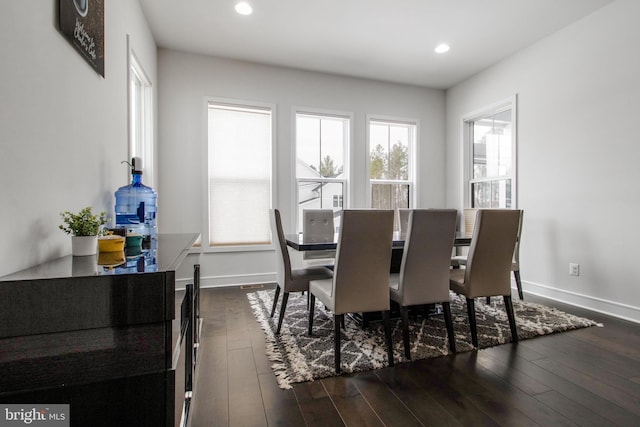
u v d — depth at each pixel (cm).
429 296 205
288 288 239
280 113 401
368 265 189
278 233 240
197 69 368
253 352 204
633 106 264
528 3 279
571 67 311
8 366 75
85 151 154
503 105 388
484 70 413
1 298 74
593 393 159
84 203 153
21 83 104
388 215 190
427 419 140
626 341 221
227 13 291
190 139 366
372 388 165
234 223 386
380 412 145
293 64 396
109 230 140
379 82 448
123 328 82
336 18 301
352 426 136
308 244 236
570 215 312
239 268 385
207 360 193
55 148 126
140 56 273
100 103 175
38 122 114
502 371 181
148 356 83
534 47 348
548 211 333
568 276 313
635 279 262
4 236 95
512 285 372
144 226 189
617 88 274
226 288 366
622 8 271
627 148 268
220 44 348
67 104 135
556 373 179
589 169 296
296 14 294
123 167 218
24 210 105
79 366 79
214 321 259
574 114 308
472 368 185
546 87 335
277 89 399
